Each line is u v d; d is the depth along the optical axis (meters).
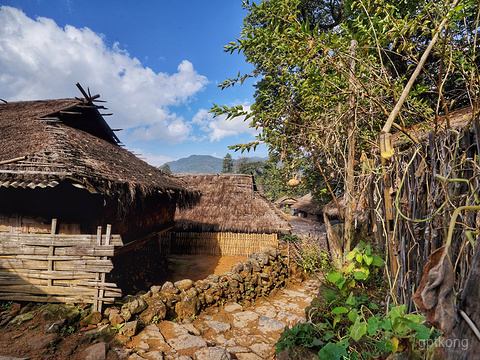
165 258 9.48
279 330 4.60
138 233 7.13
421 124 2.26
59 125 6.05
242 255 11.16
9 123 6.02
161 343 3.83
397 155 1.97
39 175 4.07
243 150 2.58
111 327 4.04
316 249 6.07
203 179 13.95
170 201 9.57
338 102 2.70
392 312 1.26
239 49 2.25
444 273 0.80
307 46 1.87
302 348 2.17
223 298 5.63
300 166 3.34
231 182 13.59
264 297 6.21
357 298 2.57
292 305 5.80
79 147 5.32
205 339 4.22
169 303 4.83
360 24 2.15
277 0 2.05
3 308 4.29
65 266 4.46
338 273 2.04
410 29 1.92
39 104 7.62
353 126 2.50
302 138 2.71
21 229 4.71
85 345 3.64
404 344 1.23
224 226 11.08
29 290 4.42
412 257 1.87
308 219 25.70
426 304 0.84
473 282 0.72
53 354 3.40
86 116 7.51
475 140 1.47
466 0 1.56
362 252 1.95
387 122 1.66
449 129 1.59
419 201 1.81
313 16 9.81
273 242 10.95
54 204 4.71
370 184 2.80
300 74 2.24
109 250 4.49
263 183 33.09
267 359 3.72
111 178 4.74
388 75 2.18
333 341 2.15
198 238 11.45
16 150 4.64
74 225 4.78
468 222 1.39
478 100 1.59
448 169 1.55
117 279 5.96
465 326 0.71
